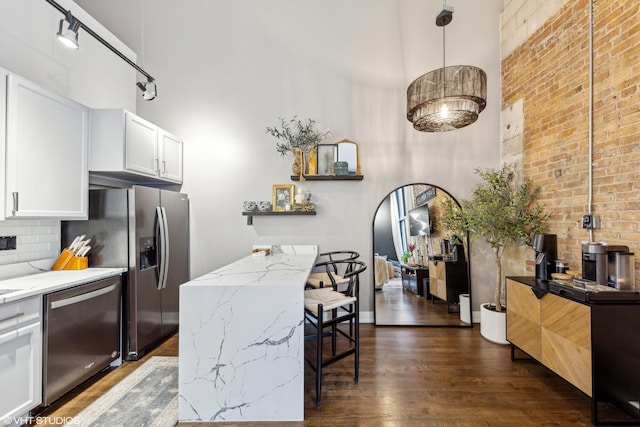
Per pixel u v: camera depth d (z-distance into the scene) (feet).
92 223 8.17
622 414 5.82
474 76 6.64
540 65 9.02
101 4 11.29
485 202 9.34
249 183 11.23
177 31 11.31
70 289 6.45
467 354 8.39
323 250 11.15
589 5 7.29
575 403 6.22
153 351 8.80
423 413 5.91
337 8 11.15
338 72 11.17
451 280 10.89
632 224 6.32
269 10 11.23
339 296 7.15
